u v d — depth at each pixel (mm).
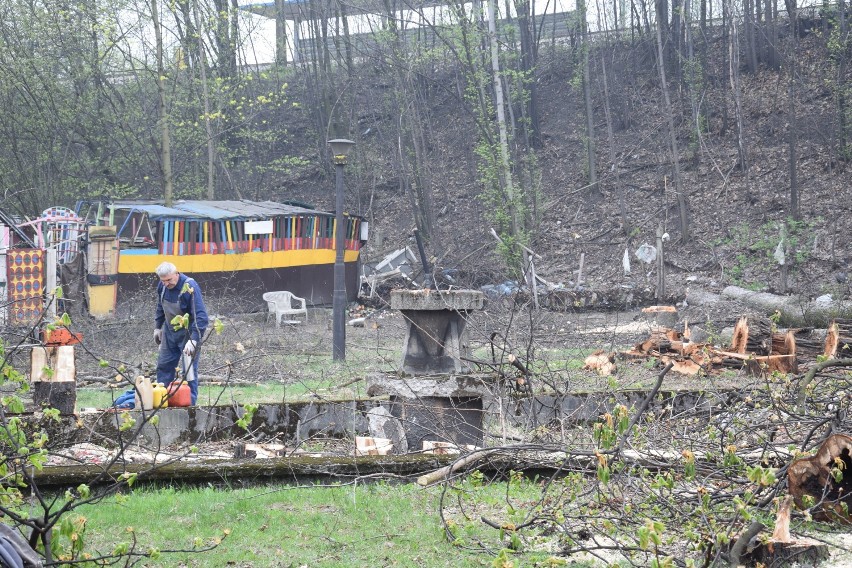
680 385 12594
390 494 6945
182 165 38094
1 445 5125
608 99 42500
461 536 5559
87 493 4480
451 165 46156
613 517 5633
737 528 5316
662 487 5770
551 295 29766
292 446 9008
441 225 41844
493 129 38594
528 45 45312
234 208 29156
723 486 6375
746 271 33000
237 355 17484
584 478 6492
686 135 42438
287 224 28938
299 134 50219
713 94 44375
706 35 48219
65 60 35188
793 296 27141
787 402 8133
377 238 41438
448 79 50094
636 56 47875
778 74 43125
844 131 37406
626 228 37438
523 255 32438
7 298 18938
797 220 34219
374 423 9383
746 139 40719
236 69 41719
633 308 30781
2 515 4824
